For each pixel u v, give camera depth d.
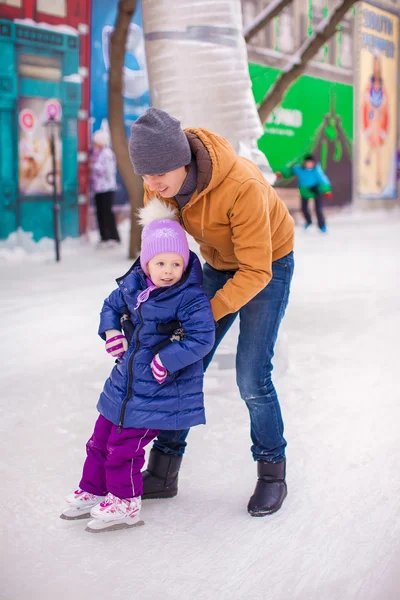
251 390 2.32
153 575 1.91
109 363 4.21
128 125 11.84
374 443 2.89
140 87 11.92
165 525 2.23
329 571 1.92
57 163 10.73
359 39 17.55
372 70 18.36
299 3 15.37
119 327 2.26
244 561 1.99
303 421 3.17
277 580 1.88
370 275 7.82
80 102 10.94
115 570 1.94
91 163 11.30
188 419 2.18
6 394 3.60
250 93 3.77
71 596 1.80
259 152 3.78
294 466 2.67
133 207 9.29
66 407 3.40
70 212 11.05
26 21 9.95
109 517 2.17
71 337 4.88
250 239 2.10
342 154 17.55
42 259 10.13
